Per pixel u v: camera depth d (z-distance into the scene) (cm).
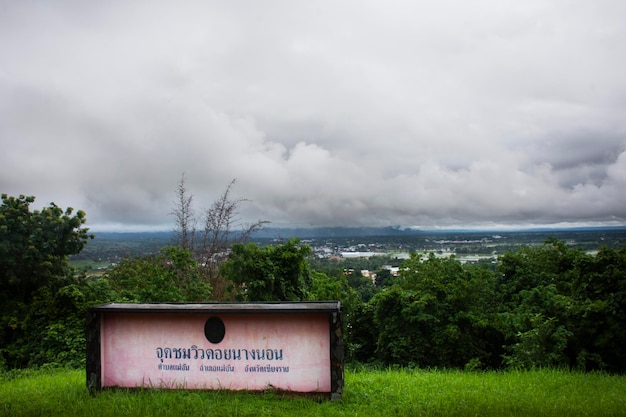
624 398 818
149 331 861
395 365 1505
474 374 1141
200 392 830
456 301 1568
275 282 1527
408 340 1516
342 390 817
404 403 795
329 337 811
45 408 780
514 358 1283
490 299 1675
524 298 1602
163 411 734
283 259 1532
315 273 1791
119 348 868
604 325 1275
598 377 1040
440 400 806
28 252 1584
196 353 846
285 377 821
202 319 846
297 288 1558
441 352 1524
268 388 821
